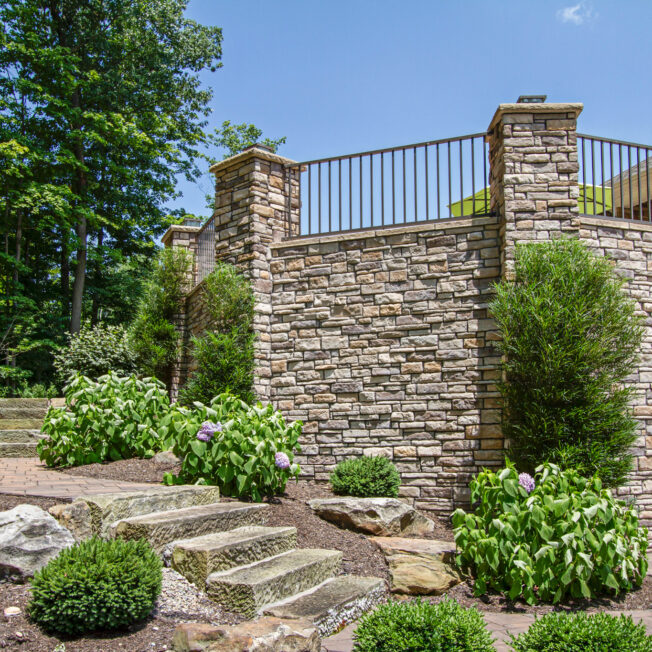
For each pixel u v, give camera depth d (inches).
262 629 126.8
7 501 186.5
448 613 125.0
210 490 215.5
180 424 245.4
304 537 213.8
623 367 276.1
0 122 676.1
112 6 781.9
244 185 358.3
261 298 345.4
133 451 289.7
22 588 139.4
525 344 270.5
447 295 312.0
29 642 120.2
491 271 306.8
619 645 107.2
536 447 265.0
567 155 304.5
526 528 197.9
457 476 298.5
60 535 152.3
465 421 300.7
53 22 762.8
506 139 304.0
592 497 201.3
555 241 288.0
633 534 208.4
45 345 724.7
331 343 331.0
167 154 854.5
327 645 145.9
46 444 279.4
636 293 318.0
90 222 765.3
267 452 235.0
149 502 185.8
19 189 679.1
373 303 325.1
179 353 491.2
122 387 293.0
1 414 407.8
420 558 209.2
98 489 207.2
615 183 446.3
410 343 315.3
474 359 303.1
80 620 125.5
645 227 325.1
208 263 454.6
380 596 184.4
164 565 162.6
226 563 161.2
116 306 870.4
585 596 189.6
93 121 739.4
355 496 276.5
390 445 312.0
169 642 126.3
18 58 706.2
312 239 343.0
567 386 267.1
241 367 329.4
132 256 855.1
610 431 266.7
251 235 349.4
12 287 689.6
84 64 796.0
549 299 270.2
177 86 882.1
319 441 326.0
